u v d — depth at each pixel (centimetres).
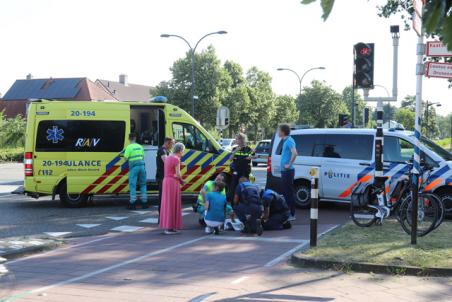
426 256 670
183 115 1382
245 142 1152
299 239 862
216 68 6272
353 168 1194
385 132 1181
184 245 833
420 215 827
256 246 810
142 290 568
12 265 708
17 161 4081
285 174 1039
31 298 540
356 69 983
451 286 575
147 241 878
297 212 1216
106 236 945
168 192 945
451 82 2156
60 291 568
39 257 765
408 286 576
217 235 920
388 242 767
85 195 1321
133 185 1275
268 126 8100
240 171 1145
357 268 641
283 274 634
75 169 1297
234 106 6575
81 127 1306
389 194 952
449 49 214
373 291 558
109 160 1313
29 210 1262
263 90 8406
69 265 704
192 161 1369
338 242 773
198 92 6169
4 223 1070
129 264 702
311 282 595
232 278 617
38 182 1284
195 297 539
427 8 215
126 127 1328
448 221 1019
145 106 1351
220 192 941
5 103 8425
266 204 944
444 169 1087
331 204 1362
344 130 1234
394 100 980
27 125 1295
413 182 755
